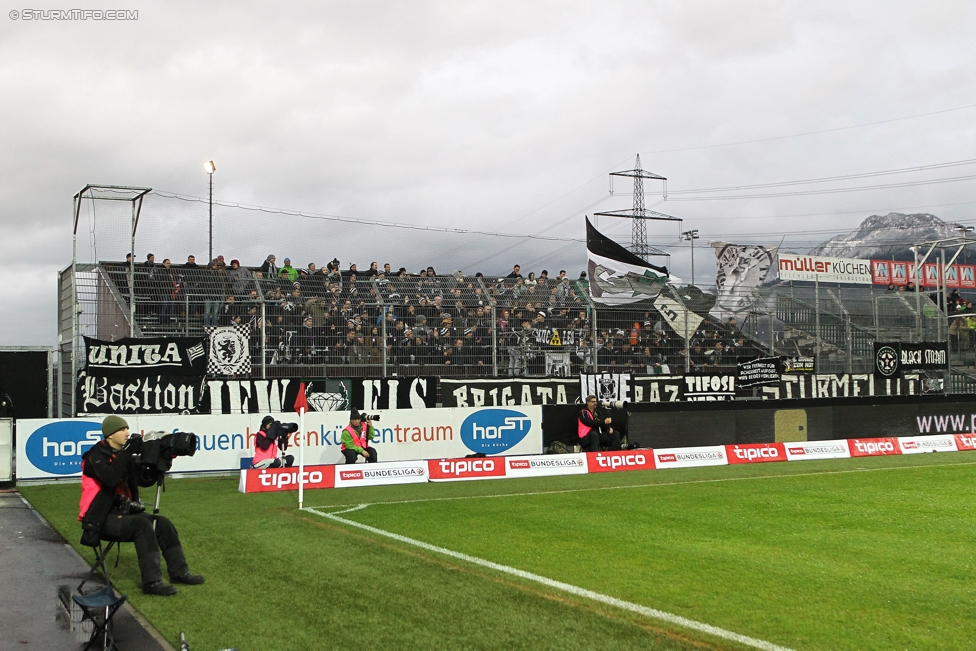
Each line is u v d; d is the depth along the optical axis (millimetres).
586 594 7996
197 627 6977
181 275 21953
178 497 15578
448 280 24906
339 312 22734
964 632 6910
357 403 21688
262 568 9195
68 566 9539
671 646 6469
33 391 19484
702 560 9609
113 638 6707
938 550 10227
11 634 6938
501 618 7188
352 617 7230
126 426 8359
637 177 60562
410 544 10578
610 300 25953
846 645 6551
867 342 29547
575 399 23984
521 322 24531
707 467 20734
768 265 30672
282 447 18641
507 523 12289
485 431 22031
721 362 26984
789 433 25812
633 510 13570
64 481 18078
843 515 12992
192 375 20109
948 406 28625
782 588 8297
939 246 34750
